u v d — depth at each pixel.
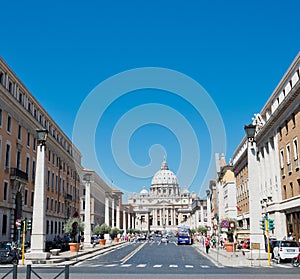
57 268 25.70
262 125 54.12
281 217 45.38
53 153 66.44
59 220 70.00
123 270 24.62
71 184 80.06
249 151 30.64
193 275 21.05
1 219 43.47
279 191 45.88
